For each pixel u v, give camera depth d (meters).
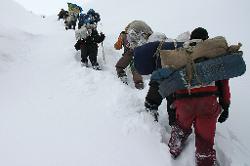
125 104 5.21
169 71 3.96
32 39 8.81
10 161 3.88
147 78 7.02
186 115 3.96
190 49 4.00
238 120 5.05
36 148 4.14
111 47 9.29
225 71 3.87
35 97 5.53
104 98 5.50
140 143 4.30
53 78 6.33
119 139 4.36
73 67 6.83
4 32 8.30
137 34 6.28
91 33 7.25
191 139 4.36
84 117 4.91
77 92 5.72
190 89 3.88
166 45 4.61
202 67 3.87
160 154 4.12
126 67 6.77
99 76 6.25
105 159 3.97
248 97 5.64
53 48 8.27
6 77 6.23
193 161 4.04
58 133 4.48
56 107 5.20
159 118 5.05
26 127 4.61
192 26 10.77
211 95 3.88
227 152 4.12
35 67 6.88
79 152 4.08
